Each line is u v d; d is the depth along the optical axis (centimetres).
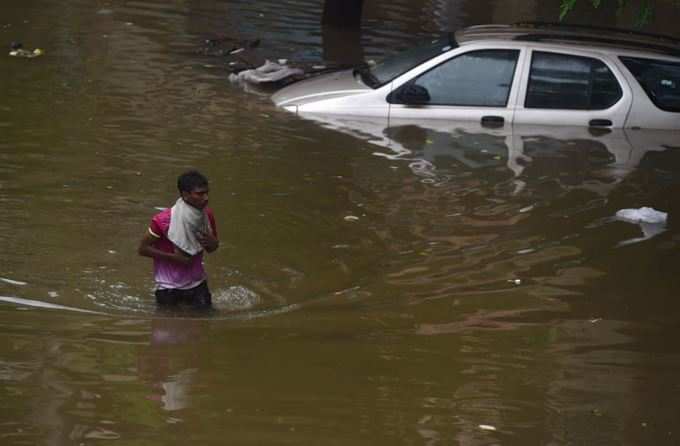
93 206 1639
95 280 1383
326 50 2880
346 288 1402
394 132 2097
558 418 1040
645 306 1368
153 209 1644
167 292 1285
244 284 1407
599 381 1137
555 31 2370
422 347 1208
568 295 1394
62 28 2844
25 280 1362
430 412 1038
